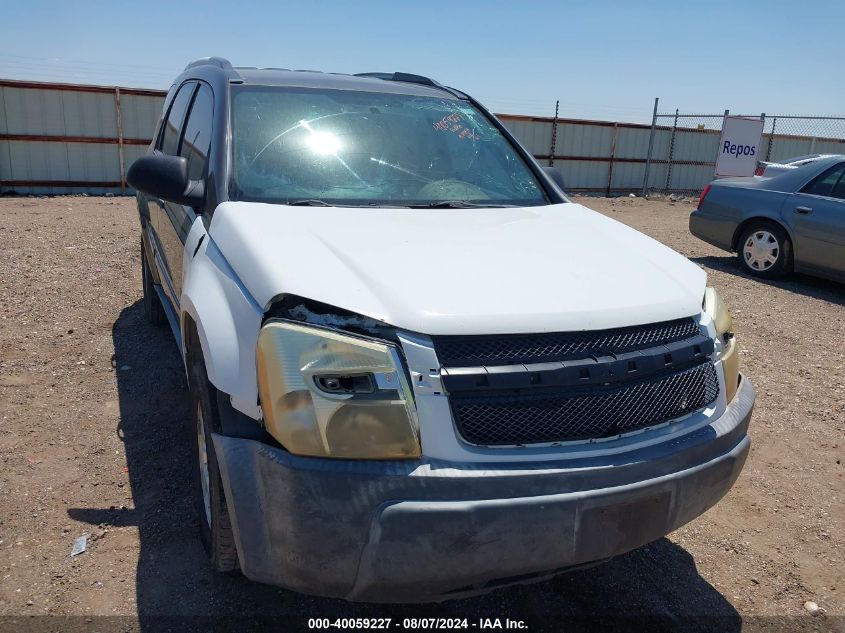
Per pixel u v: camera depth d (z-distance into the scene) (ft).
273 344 7.07
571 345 7.41
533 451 7.07
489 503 6.73
